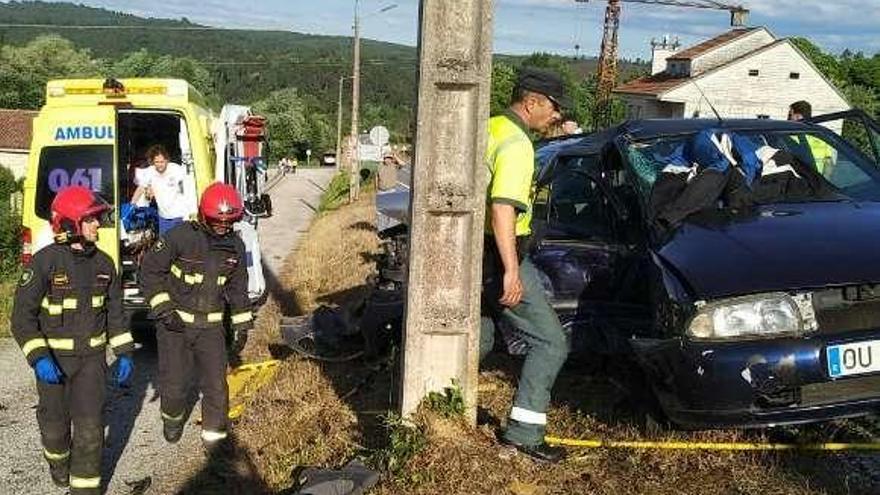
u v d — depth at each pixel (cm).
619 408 535
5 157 5569
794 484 419
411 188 443
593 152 594
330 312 720
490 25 423
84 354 467
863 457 455
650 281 475
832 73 6800
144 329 877
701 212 512
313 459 491
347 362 698
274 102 8800
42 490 503
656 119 613
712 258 450
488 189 445
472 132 434
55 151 805
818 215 496
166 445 569
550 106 441
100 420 476
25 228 802
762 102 4847
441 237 445
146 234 841
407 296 449
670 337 440
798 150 580
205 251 529
